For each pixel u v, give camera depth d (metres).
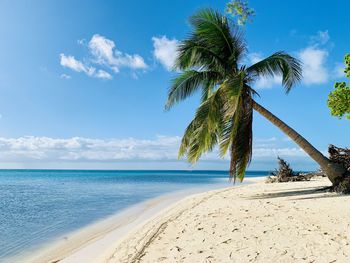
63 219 14.84
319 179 27.80
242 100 15.30
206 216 10.76
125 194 27.34
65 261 7.72
